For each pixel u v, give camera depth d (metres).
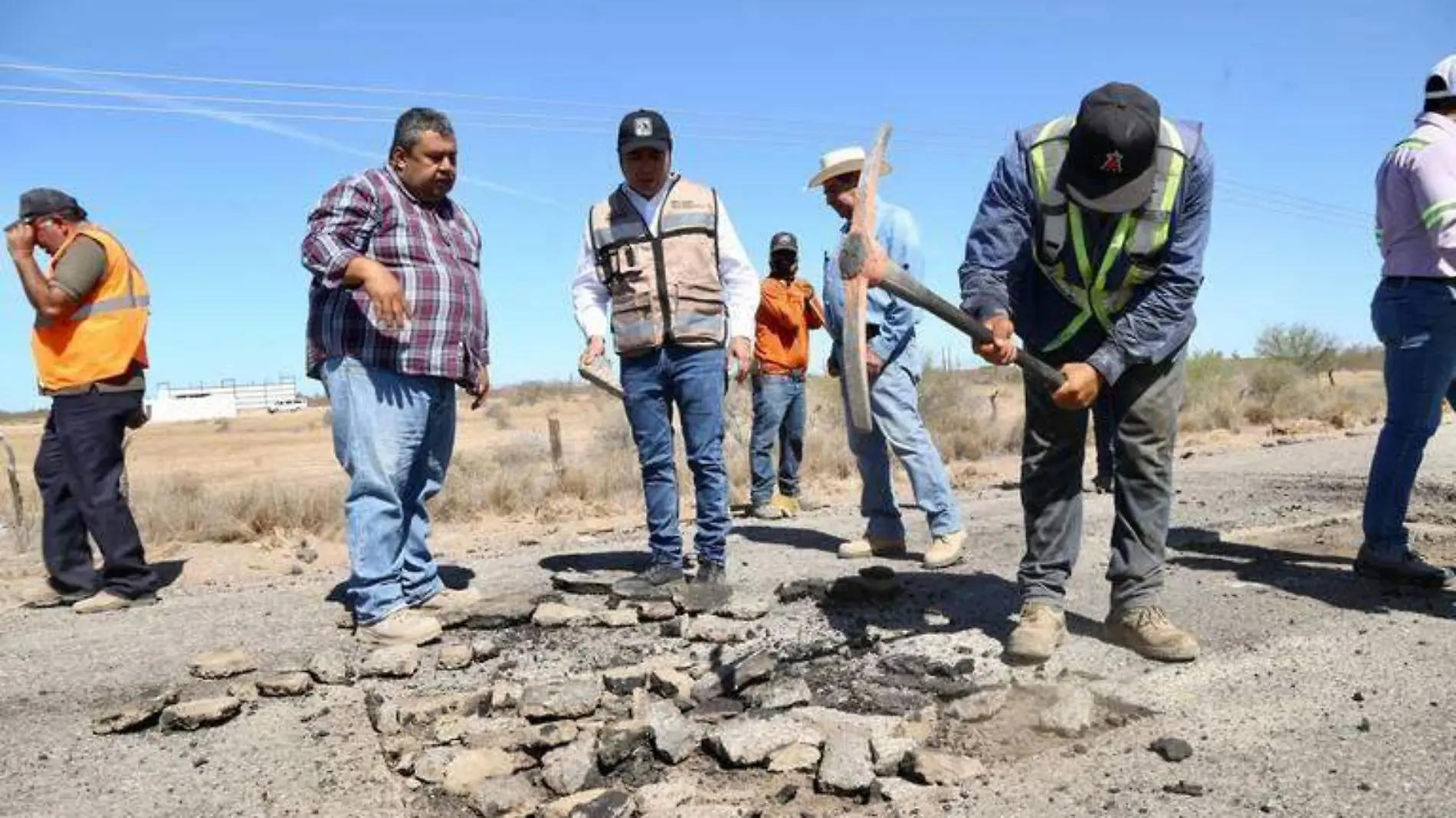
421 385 4.07
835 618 4.04
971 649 3.52
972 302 3.21
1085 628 3.74
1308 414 18.77
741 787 2.52
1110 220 3.11
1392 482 4.31
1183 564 4.87
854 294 2.72
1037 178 3.18
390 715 3.00
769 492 7.62
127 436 5.04
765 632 3.86
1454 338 4.05
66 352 4.69
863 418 2.73
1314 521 6.03
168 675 3.66
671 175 4.55
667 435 4.66
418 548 4.46
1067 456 3.50
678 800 2.43
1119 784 2.43
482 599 4.57
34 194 4.59
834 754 2.57
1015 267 3.36
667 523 4.69
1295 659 3.33
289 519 7.91
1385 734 2.67
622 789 2.52
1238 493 7.42
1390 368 4.21
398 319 3.68
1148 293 3.27
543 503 9.19
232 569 6.27
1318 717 2.81
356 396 3.97
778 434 7.80
